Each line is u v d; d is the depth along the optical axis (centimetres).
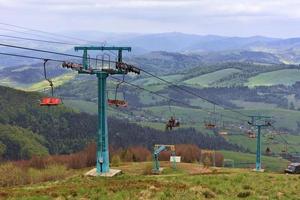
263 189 4172
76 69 5609
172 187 3850
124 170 7512
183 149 14112
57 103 4656
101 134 5925
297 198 3844
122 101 5916
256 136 11244
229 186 4203
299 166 8656
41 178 9038
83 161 13788
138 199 3322
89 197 3419
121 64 5756
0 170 9450
